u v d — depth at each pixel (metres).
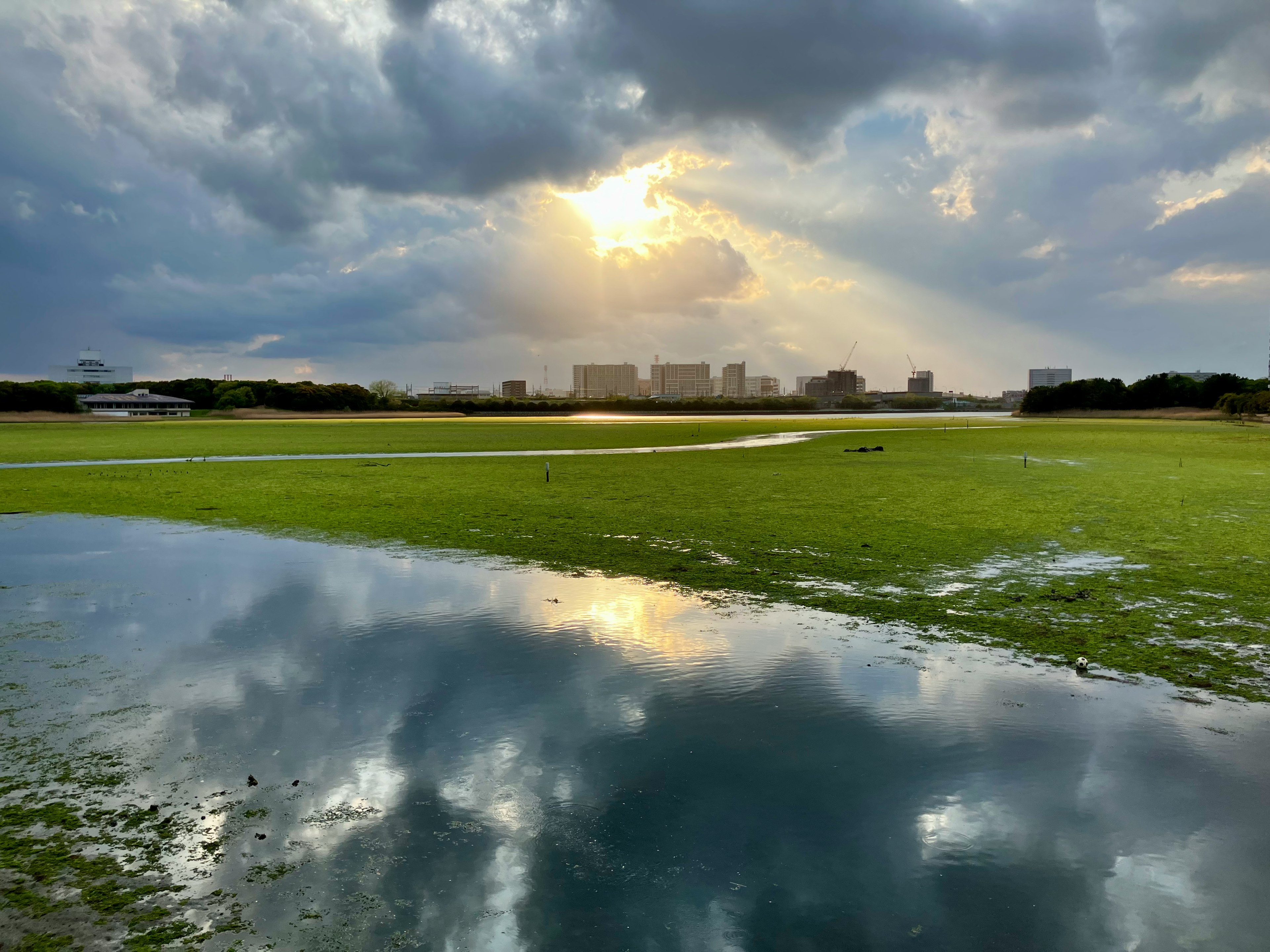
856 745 10.06
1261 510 29.61
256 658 13.38
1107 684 12.06
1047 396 189.38
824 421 154.62
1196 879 7.41
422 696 11.65
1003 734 10.37
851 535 24.59
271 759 9.64
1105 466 48.38
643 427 121.75
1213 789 8.98
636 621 15.43
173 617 15.86
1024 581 18.55
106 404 194.25
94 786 8.96
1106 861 7.68
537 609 16.33
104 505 32.47
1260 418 138.38
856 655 13.42
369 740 10.17
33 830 8.03
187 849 7.72
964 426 124.62
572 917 6.75
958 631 14.74
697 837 8.03
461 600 17.08
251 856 7.61
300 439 84.62
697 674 12.54
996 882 7.35
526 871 7.42
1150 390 175.75
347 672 12.64
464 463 52.72
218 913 6.76
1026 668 12.78
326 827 8.13
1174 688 11.91
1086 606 16.38
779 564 20.52
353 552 22.47
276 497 34.56
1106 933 6.65
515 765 9.52
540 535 24.88
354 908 6.85
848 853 7.78
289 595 17.61
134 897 6.96
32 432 99.94
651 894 7.10
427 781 9.12
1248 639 14.14
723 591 17.80
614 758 9.73
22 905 6.82
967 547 22.61
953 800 8.77
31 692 11.84
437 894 7.05
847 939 6.53
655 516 28.59
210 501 33.41
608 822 8.29
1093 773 9.35
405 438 85.88
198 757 9.68
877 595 17.34
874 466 48.84
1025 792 8.93
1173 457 55.53
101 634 14.72
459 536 24.78
